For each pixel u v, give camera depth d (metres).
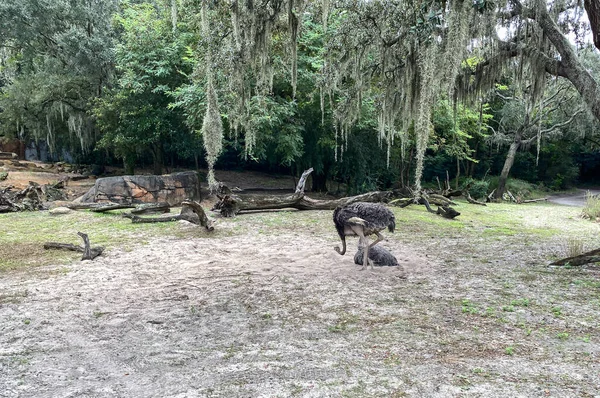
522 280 6.66
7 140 31.17
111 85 22.77
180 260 8.02
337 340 4.33
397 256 8.31
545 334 4.42
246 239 10.02
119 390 3.33
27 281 6.61
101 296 5.91
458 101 12.87
